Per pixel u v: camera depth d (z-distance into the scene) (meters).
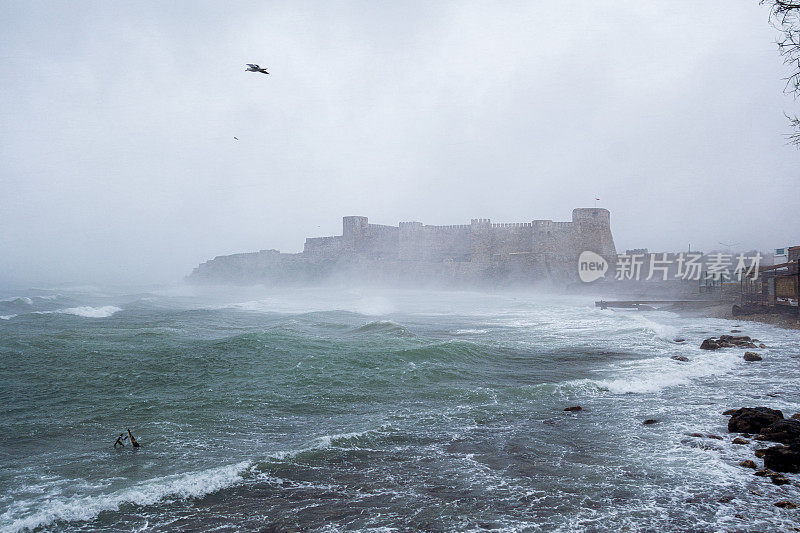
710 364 17.78
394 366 17.25
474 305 55.09
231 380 15.44
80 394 13.77
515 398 13.24
